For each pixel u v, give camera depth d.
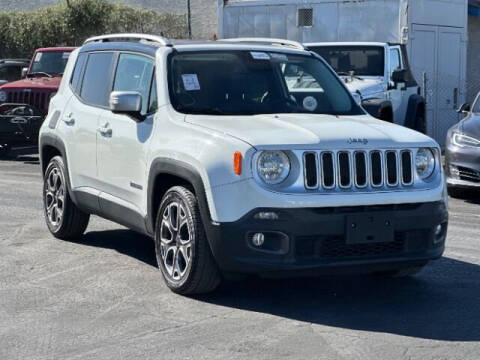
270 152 5.98
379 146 6.21
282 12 18.05
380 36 17.03
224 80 7.21
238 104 7.11
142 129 7.05
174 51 7.27
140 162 7.00
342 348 5.46
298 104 7.36
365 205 6.08
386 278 7.25
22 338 5.67
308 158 6.03
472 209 10.99
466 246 8.55
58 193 8.62
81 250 8.22
